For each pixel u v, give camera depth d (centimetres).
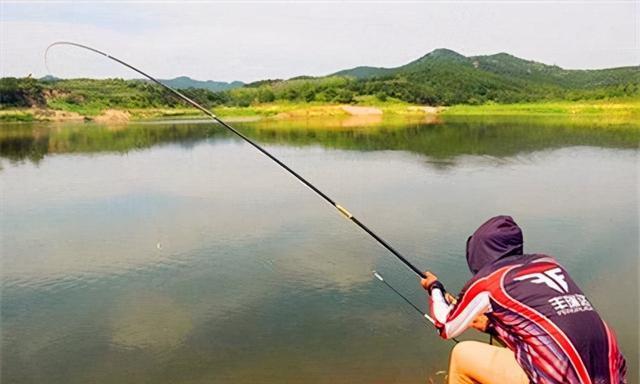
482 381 284
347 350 544
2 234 1006
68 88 5300
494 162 1897
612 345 250
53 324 627
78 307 673
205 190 1432
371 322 605
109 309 664
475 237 287
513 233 279
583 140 2597
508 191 1352
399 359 523
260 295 691
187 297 693
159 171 1778
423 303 655
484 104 6644
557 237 917
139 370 526
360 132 3500
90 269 807
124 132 3591
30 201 1309
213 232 995
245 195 1359
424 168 1788
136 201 1295
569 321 245
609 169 1689
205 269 795
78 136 3266
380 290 697
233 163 1975
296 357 534
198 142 2856
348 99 6850
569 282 261
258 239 941
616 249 841
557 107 5803
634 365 486
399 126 4091
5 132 3603
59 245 930
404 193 1354
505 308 257
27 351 568
